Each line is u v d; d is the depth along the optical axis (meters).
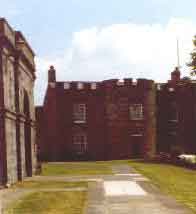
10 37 28.92
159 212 17.66
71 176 34.41
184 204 19.73
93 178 31.94
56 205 19.77
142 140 54.38
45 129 57.03
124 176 33.00
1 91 26.66
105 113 54.81
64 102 55.62
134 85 54.69
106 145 54.38
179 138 57.59
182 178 31.94
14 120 30.20
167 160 46.81
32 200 21.08
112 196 22.27
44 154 56.06
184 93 58.09
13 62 30.73
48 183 29.19
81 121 55.41
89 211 18.05
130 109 54.50
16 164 30.58
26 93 36.06
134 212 17.67
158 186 26.44
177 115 57.91
